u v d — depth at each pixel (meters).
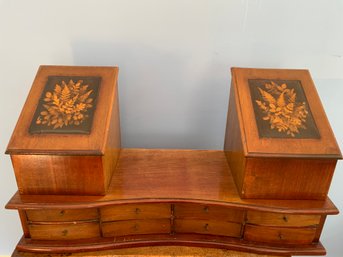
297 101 1.08
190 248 1.13
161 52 1.29
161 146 1.47
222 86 1.35
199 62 1.31
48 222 1.07
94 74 1.13
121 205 1.06
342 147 1.48
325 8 1.21
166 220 1.11
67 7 1.21
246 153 0.97
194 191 1.09
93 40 1.27
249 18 1.23
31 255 1.09
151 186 1.11
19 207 1.02
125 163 1.21
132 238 1.12
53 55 1.29
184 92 1.36
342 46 1.27
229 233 1.12
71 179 1.03
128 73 1.32
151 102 1.38
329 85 1.35
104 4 1.21
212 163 1.24
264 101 1.07
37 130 1.00
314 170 1.01
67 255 1.09
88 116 1.03
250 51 1.29
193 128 1.44
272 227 1.09
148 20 1.24
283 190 1.05
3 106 1.39
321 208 1.04
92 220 1.08
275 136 1.00
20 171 1.01
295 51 1.29
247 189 1.05
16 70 1.32
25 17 1.23
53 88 1.09
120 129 1.35
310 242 1.12
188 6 1.22
